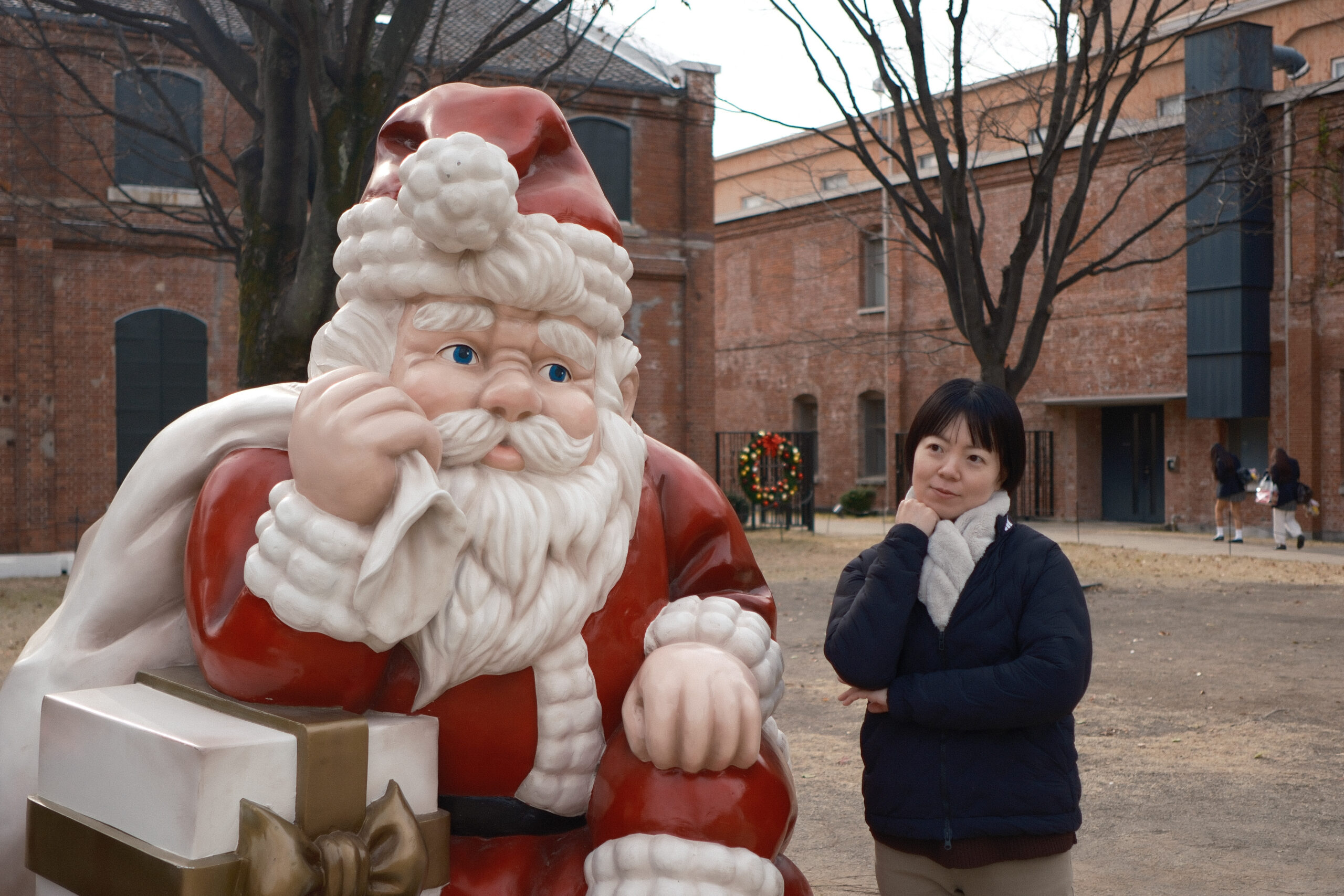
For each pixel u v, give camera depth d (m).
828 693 6.79
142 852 1.41
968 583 2.06
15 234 14.04
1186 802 4.70
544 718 1.66
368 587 1.43
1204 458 18.27
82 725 1.56
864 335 16.33
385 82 6.04
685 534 1.96
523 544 1.58
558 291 1.61
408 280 1.60
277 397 1.69
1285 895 3.67
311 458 1.45
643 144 18.03
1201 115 16.03
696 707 1.60
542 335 1.64
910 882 2.11
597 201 1.75
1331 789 4.87
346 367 1.53
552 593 1.62
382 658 1.57
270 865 1.37
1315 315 16.84
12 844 1.71
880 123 22.22
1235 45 16.28
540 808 1.71
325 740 1.45
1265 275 17.22
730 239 26.06
